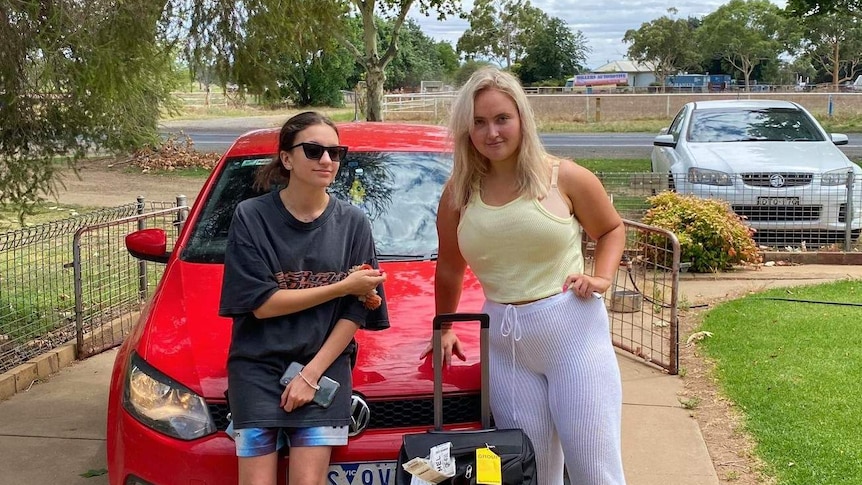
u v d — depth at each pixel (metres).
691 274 8.23
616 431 2.85
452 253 3.06
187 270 3.81
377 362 3.07
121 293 7.09
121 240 8.38
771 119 10.27
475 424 3.03
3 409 5.02
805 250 8.89
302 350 2.72
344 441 2.74
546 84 81.06
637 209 9.14
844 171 8.74
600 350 2.85
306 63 10.51
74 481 4.07
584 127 31.73
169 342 3.20
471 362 3.10
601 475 2.80
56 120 6.96
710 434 4.43
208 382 2.97
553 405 2.85
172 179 18.42
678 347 5.52
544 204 2.77
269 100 8.91
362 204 4.18
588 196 2.85
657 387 5.18
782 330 6.06
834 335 5.89
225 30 7.87
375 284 2.75
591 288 2.80
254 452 2.66
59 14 6.02
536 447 2.91
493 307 2.91
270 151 4.57
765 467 3.98
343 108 45.69
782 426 4.38
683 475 3.97
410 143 4.62
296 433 2.70
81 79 6.26
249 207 2.77
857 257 8.61
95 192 16.28
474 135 2.75
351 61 45.88
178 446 2.89
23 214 7.36
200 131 30.14
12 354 5.70
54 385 5.46
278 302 2.67
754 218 8.86
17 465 4.24
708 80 86.31
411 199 4.24
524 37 79.75
